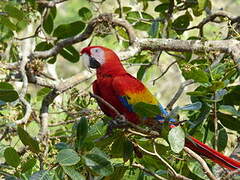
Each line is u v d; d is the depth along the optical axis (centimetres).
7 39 1212
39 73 1142
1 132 1009
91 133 897
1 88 924
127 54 1071
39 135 973
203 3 1171
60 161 763
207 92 921
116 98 964
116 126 837
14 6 1119
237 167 861
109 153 909
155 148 867
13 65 1108
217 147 945
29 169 838
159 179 856
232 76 1027
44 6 1228
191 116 953
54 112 1092
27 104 969
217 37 1174
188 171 933
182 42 1075
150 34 1195
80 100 1089
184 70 922
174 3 1278
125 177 923
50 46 1202
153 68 1199
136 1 1334
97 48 1023
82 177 765
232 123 937
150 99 974
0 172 832
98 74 1012
